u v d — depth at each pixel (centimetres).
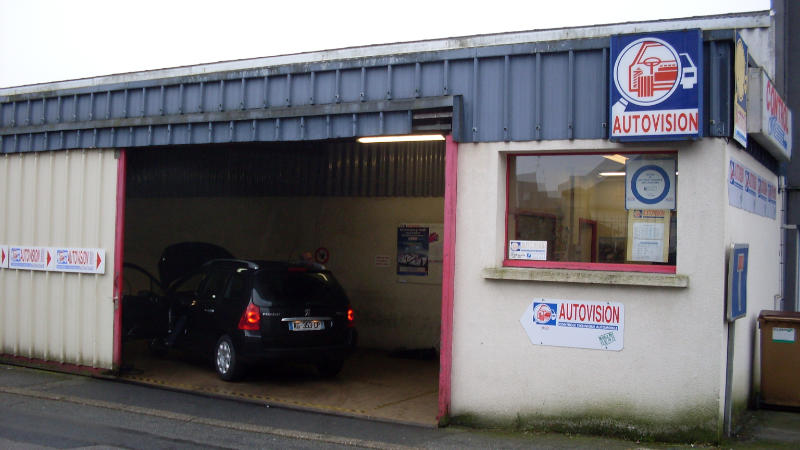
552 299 729
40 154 1099
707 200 677
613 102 696
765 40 939
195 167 1533
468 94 776
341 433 735
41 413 806
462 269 769
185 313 1081
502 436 716
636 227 723
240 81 912
